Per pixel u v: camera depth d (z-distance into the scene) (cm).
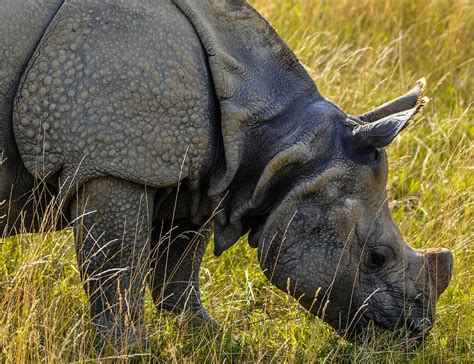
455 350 1293
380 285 1225
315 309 1230
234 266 1511
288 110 1208
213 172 1191
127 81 1123
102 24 1133
